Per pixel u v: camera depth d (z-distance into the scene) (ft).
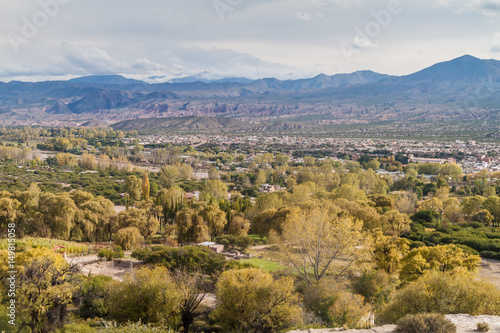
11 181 629.10
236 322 136.36
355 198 456.45
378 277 178.70
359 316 133.59
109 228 332.39
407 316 96.89
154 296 131.95
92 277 168.86
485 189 563.89
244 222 343.05
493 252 273.75
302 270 209.97
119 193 605.31
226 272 149.59
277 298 135.54
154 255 219.20
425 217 381.19
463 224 378.53
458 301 122.42
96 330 114.93
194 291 148.56
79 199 367.86
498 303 121.49
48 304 120.47
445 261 192.34
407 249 229.66
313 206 345.51
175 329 132.57
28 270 123.95
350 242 183.32
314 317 137.59
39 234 301.63
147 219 333.21
